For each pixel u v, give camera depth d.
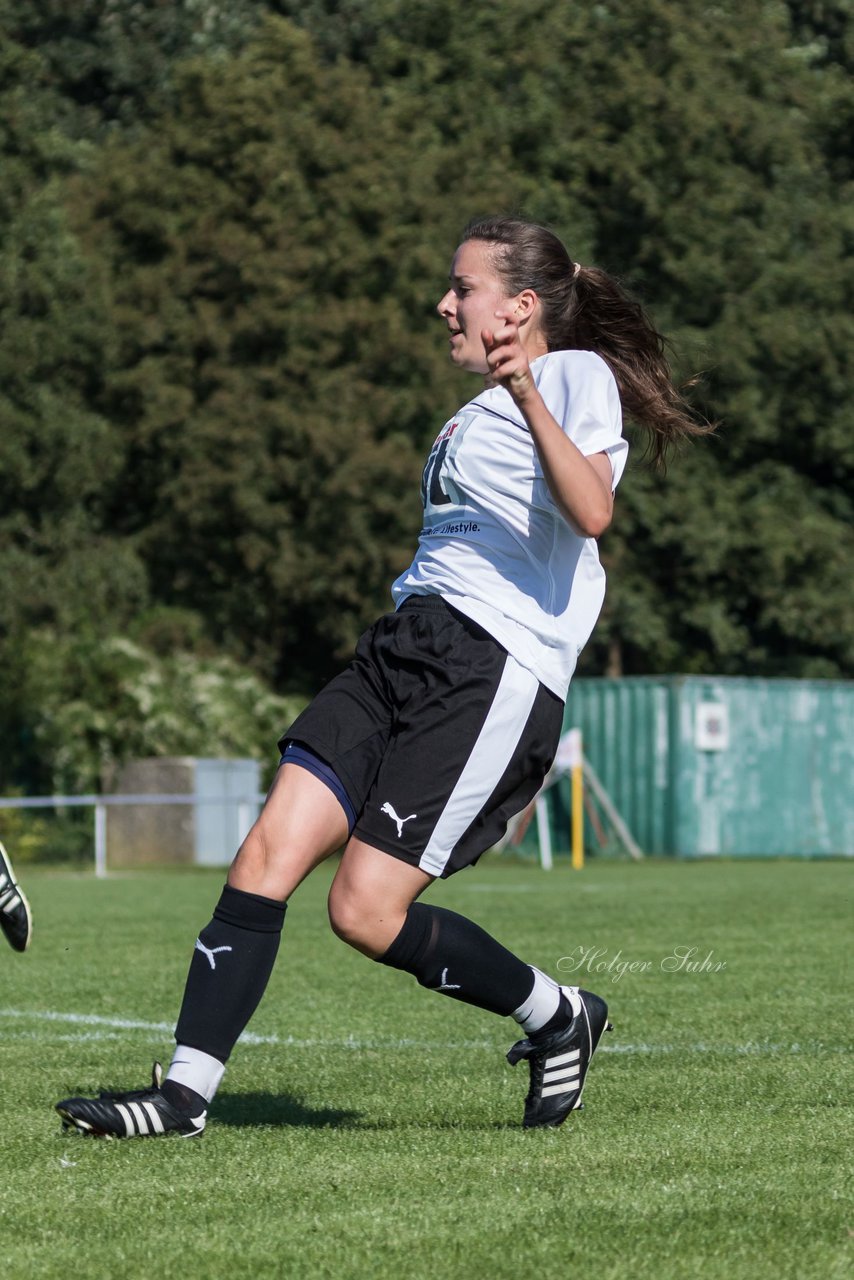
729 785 97.06
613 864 90.31
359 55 141.75
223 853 89.00
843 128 136.12
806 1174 12.52
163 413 112.00
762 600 128.62
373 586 113.94
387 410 112.81
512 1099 16.50
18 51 113.19
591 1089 16.88
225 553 118.44
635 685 96.94
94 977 29.98
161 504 116.19
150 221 117.94
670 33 128.25
